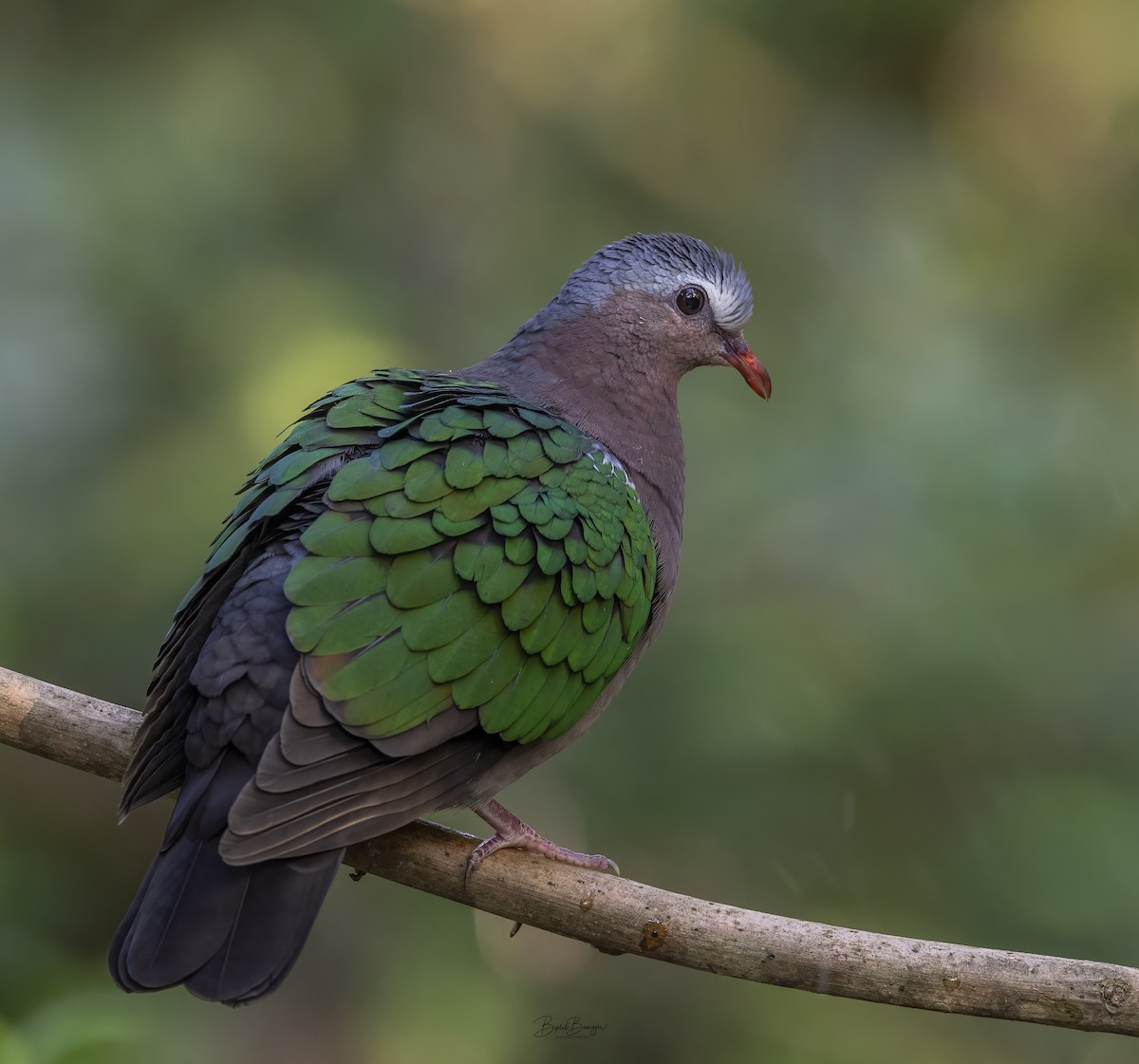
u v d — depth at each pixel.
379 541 6.53
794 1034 12.45
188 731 6.37
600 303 8.45
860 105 16.11
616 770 11.74
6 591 11.05
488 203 14.28
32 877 11.00
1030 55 16.12
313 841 6.06
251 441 11.69
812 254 15.05
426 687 6.40
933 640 11.88
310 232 13.22
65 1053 7.84
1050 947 11.52
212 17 13.55
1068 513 12.58
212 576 6.75
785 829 11.87
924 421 12.84
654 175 15.16
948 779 11.91
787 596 12.15
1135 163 15.88
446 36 14.55
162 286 12.18
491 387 7.57
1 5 13.13
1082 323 14.72
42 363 11.79
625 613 7.20
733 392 13.30
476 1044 11.59
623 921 6.64
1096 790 11.86
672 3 15.34
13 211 12.04
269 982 5.86
